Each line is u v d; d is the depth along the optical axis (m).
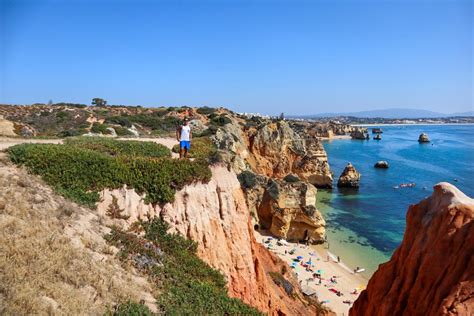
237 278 20.72
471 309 11.35
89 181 17.84
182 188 20.08
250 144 88.75
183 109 108.31
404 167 114.19
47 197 15.34
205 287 16.22
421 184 89.56
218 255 20.20
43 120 75.75
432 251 13.73
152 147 27.97
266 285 23.09
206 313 14.12
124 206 18.22
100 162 18.66
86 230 14.64
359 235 55.31
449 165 115.88
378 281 16.78
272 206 51.88
